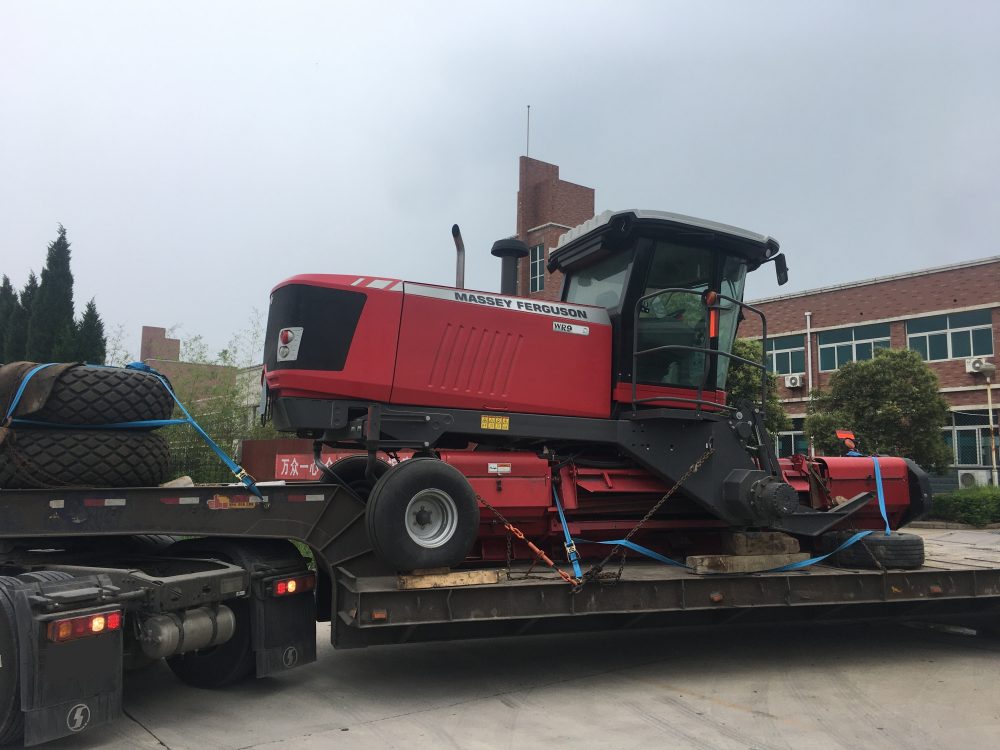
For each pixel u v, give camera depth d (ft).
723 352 19.35
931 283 76.79
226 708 14.88
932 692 16.44
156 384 15.60
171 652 13.55
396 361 16.88
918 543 19.36
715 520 20.45
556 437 18.06
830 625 23.58
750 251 20.42
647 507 19.97
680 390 19.29
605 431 18.39
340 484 16.74
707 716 14.65
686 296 19.72
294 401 16.39
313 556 17.10
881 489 22.33
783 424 62.23
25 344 75.00
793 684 17.02
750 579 17.65
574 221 84.89
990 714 14.88
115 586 12.94
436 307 17.44
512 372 17.93
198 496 14.93
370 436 16.08
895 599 18.69
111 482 14.70
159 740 13.04
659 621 17.48
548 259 22.40
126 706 14.97
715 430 19.19
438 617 15.06
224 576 14.44
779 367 88.69
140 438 15.17
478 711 14.80
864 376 63.26
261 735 13.34
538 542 19.10
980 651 20.31
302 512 15.84
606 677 17.44
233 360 45.98
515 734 13.50
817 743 13.17
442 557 15.53
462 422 17.30
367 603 14.58
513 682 16.96
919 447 60.80
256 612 14.97
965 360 73.26
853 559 19.67
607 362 19.07
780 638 21.77
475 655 19.39
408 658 19.02
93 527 14.02
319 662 18.52
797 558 18.38
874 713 14.92
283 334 16.58
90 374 14.78
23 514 13.50
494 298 18.20
